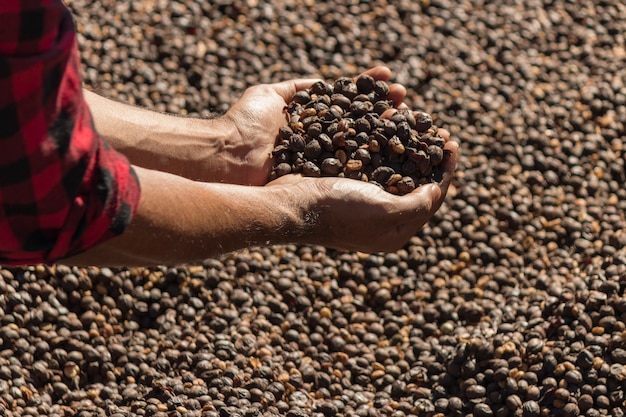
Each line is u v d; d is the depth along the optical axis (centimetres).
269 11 591
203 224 272
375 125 371
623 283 428
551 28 598
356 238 337
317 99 394
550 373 407
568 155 530
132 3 585
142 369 425
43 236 235
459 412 410
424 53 576
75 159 226
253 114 391
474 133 536
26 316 432
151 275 455
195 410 399
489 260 489
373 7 602
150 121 372
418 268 485
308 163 366
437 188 354
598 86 557
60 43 219
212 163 381
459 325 459
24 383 413
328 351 448
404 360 442
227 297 459
